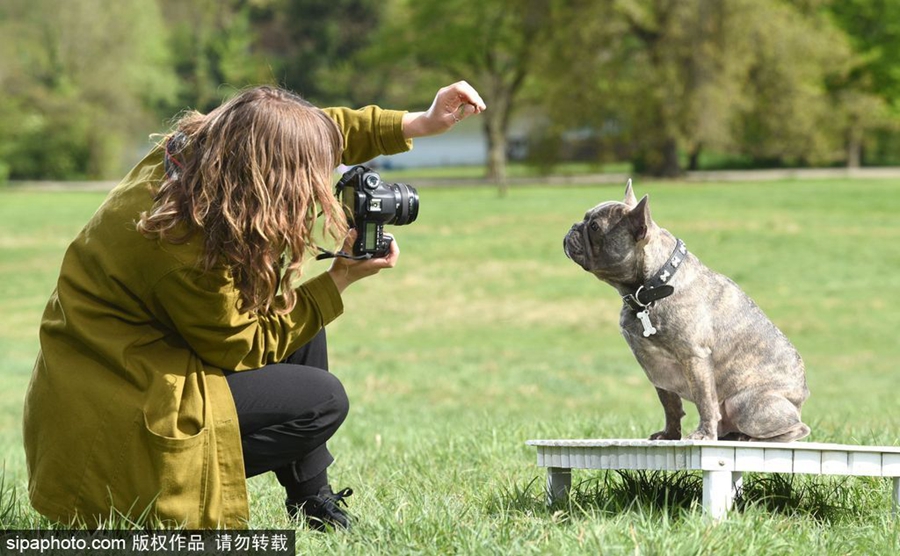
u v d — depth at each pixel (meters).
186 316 3.26
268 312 3.44
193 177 3.21
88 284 3.33
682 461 3.46
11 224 35.69
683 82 47.28
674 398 4.14
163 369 3.31
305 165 3.23
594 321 20.61
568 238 3.82
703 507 3.45
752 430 3.83
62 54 63.50
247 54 81.44
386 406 10.63
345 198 3.50
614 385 13.49
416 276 25.45
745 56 47.50
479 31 55.53
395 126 3.92
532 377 13.91
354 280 3.54
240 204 3.17
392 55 59.09
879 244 28.25
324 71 71.50
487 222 33.91
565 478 4.02
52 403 3.30
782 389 3.87
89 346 3.30
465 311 21.75
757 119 50.56
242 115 3.20
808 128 50.09
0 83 62.97
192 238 3.21
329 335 19.48
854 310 21.06
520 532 3.30
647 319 3.78
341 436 7.48
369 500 4.04
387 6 70.44
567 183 52.59
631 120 50.25
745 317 3.87
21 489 4.79
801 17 51.94
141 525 3.21
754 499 3.97
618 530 3.21
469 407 11.03
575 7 48.47
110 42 63.91
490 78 57.97
